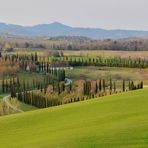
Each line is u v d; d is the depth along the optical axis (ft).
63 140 234.79
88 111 332.60
